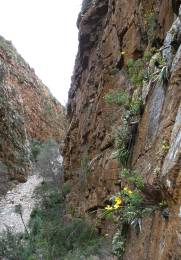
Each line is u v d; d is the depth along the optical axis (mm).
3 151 22516
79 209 12648
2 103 24156
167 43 4891
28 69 38938
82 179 12820
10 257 10812
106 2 14117
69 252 9648
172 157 3508
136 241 5191
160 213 4066
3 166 21594
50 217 15211
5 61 33500
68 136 16688
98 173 10703
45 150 22594
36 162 25703
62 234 10789
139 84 6758
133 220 4738
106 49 11867
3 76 27172
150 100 5512
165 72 4609
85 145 13656
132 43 9297
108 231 9273
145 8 8344
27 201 18953
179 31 4559
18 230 15023
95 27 14602
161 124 4500
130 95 8156
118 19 10672
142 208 4512
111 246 8062
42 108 36969
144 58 7016
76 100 17219
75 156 15328
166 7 6426
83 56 15695
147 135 5316
